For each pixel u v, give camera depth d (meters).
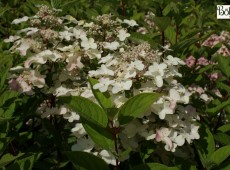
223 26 0.95
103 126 0.42
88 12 0.83
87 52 0.56
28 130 0.62
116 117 0.45
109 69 0.49
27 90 0.52
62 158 0.54
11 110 0.51
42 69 0.56
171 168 0.43
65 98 0.41
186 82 0.64
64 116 0.54
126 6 0.94
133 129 0.47
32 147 0.55
